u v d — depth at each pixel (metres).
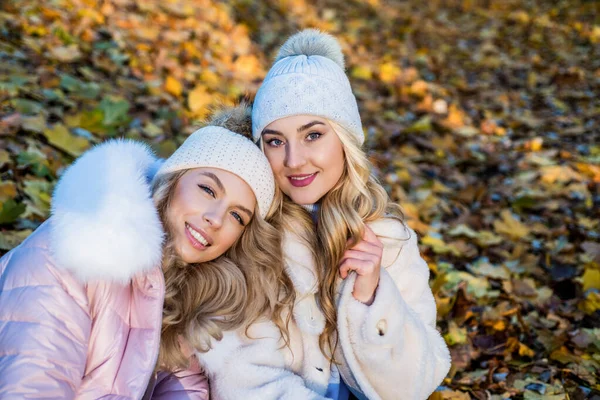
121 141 2.08
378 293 2.00
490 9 9.73
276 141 2.09
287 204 2.20
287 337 2.08
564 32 8.30
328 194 2.16
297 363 2.13
